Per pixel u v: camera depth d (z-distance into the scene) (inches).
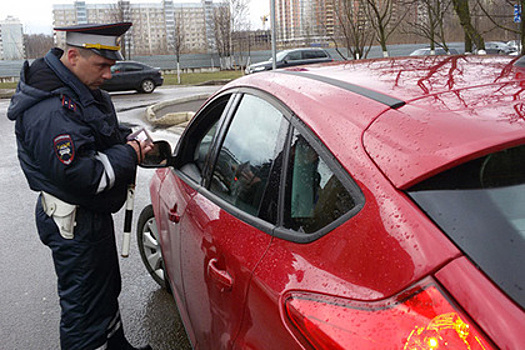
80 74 89.4
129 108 664.4
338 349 45.8
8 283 159.8
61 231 92.5
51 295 150.4
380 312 45.6
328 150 59.1
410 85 64.6
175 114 502.6
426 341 41.4
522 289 41.3
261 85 84.4
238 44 1726.1
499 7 458.0
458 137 49.9
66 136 85.5
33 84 87.3
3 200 259.4
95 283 97.3
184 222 94.4
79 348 98.2
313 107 66.0
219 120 97.3
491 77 64.8
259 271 61.8
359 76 72.9
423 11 624.1
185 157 112.3
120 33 91.2
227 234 73.8
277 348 55.3
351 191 54.0
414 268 45.3
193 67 1911.9
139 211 226.5
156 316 133.6
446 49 557.6
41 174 91.7
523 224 45.7
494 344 39.0
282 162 68.1
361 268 49.5
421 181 49.2
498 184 48.2
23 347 123.5
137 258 172.4
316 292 52.0
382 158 52.9
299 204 62.2
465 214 46.5
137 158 95.8
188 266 90.7
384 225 49.1
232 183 82.4
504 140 47.4
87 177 87.1
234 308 67.7
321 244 55.2
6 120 587.8
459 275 42.9
